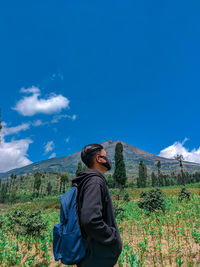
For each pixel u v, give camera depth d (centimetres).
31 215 709
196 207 970
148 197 932
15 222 727
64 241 127
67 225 131
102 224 119
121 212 879
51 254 501
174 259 384
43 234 633
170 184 10638
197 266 353
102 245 123
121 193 3622
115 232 130
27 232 617
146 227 649
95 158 156
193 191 2462
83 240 125
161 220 716
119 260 373
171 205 1133
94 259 122
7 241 629
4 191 9112
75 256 122
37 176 9738
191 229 589
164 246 470
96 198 125
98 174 143
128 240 562
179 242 484
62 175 10044
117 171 4462
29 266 405
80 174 148
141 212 982
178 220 707
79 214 131
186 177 10169
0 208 5069
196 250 427
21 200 8825
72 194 142
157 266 365
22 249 552
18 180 15762
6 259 438
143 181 8569
